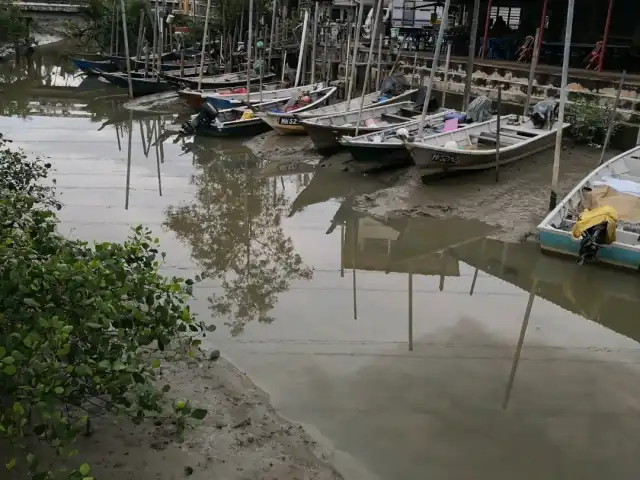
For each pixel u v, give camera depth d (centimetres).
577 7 2094
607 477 517
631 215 1001
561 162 1454
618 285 902
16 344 363
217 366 644
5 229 463
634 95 1544
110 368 392
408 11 3028
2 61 3528
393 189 1302
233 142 1797
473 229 1106
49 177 1386
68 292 388
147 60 2672
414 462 526
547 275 944
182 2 3900
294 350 701
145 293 443
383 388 633
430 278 934
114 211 1189
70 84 2870
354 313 802
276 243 1069
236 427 541
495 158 1320
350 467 515
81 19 4009
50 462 436
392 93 2084
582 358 710
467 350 718
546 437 566
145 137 1858
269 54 2644
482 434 567
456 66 2122
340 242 1082
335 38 2903
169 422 521
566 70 1016
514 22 2570
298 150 1670
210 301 823
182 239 1066
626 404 620
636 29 1941
